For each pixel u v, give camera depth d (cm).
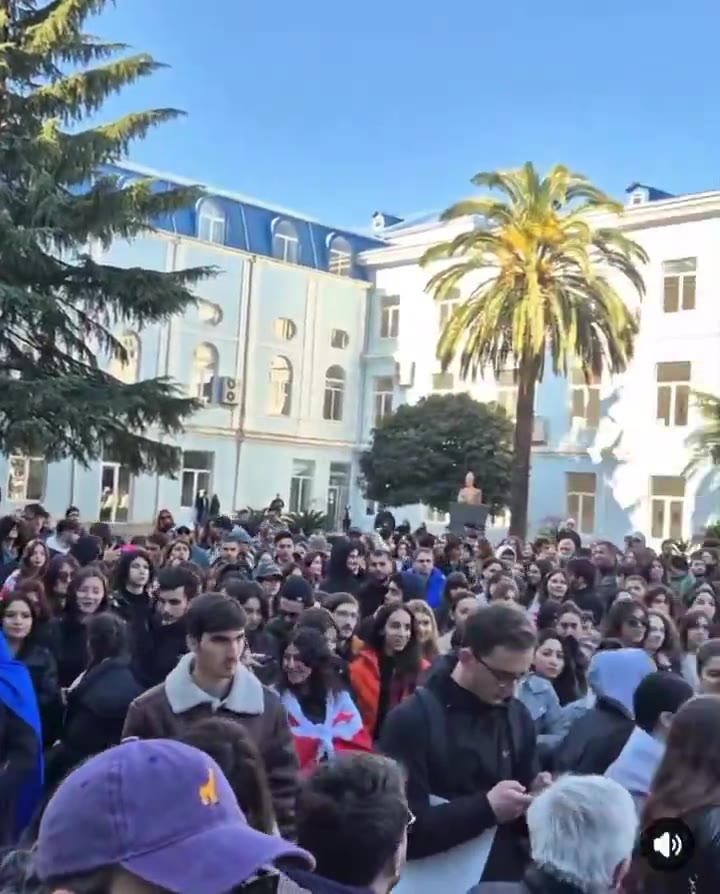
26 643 566
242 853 152
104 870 147
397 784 247
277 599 728
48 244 1803
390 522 2328
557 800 268
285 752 372
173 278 1894
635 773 389
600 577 1108
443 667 360
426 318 3969
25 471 3189
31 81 1866
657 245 3319
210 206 3844
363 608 864
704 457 3002
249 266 3816
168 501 3578
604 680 458
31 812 443
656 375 3338
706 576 1235
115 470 3438
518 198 2522
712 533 2678
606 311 2478
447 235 4009
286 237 4088
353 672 566
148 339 3516
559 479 3553
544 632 594
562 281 2564
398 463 3089
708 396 2844
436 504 3066
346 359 4150
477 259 2611
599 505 3453
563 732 525
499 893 305
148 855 148
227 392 3716
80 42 1861
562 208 2627
